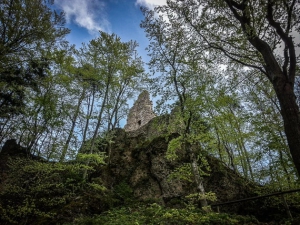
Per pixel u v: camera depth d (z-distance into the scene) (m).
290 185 10.77
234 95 12.07
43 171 10.88
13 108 11.73
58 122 13.15
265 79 11.55
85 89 14.84
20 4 8.85
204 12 8.05
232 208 12.06
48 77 12.56
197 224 6.86
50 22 9.62
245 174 15.70
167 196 12.15
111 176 14.28
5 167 13.36
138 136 17.92
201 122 10.84
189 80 10.55
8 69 10.07
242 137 13.05
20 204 10.12
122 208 10.53
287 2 6.37
